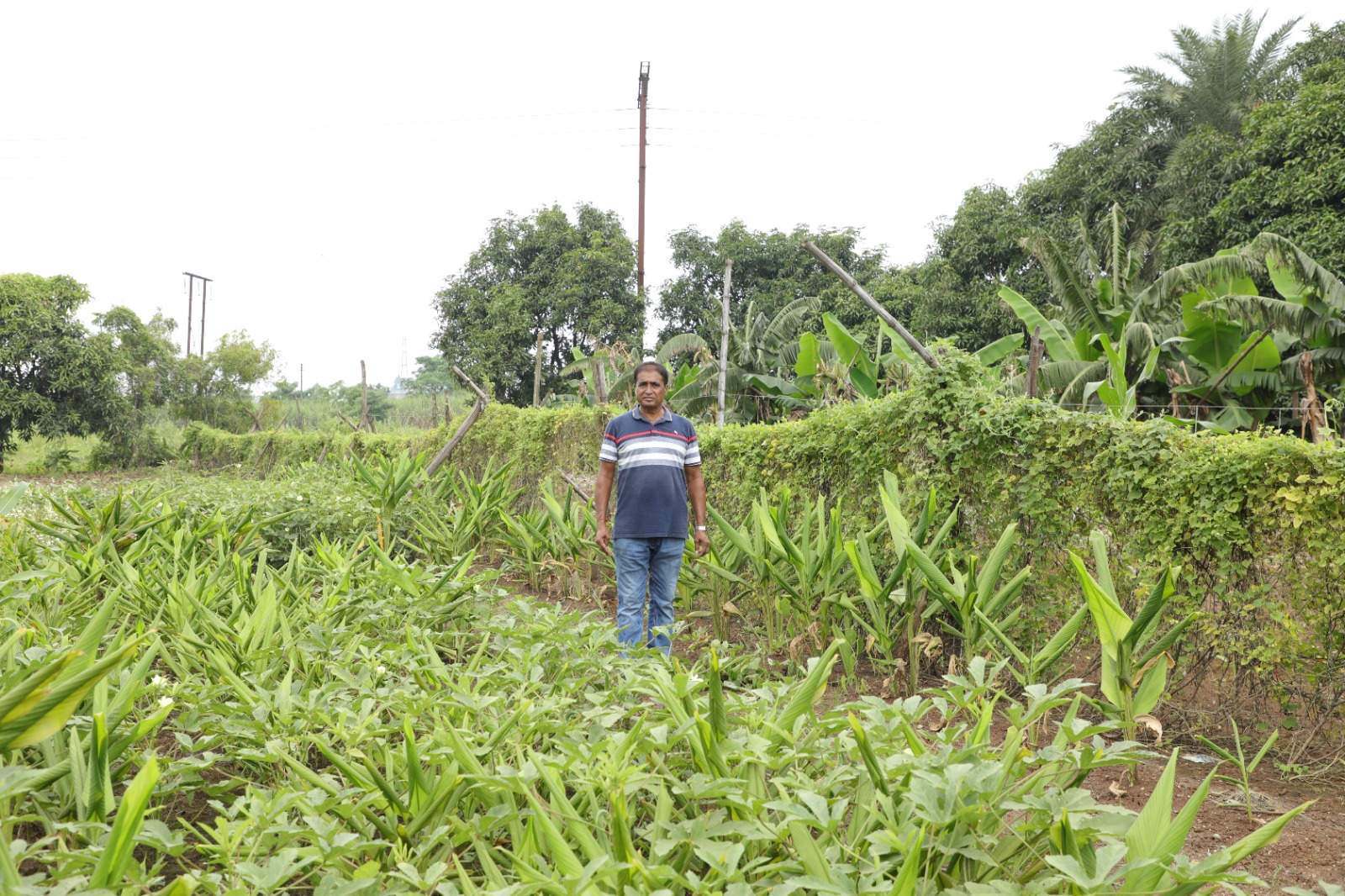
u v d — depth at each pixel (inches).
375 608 129.5
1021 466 155.6
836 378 406.6
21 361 961.5
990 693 145.5
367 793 74.7
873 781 66.6
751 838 63.2
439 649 132.2
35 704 56.2
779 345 682.8
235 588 133.8
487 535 287.1
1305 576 123.3
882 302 842.2
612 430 182.9
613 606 233.8
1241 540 127.7
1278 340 493.7
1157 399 503.8
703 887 57.3
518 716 83.0
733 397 595.5
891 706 77.3
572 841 67.7
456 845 72.7
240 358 1186.0
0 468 998.4
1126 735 111.1
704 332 967.6
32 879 58.6
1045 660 113.1
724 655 140.1
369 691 94.5
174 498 289.6
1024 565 157.8
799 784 69.1
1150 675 109.7
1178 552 136.3
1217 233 617.0
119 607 134.0
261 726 85.0
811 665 83.7
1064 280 522.6
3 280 951.6
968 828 63.0
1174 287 467.2
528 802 77.1
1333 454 119.4
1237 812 109.6
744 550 175.0
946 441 167.0
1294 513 121.4
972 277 823.7
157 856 81.9
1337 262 522.0
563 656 114.3
